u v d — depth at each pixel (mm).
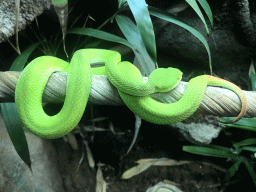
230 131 825
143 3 511
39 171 687
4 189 618
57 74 493
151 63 572
